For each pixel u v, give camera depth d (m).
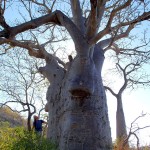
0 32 8.41
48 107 10.37
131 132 13.60
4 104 14.77
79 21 10.03
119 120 15.77
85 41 9.03
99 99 9.30
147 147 13.95
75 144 8.66
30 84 15.54
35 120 10.80
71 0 10.29
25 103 13.84
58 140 9.29
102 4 8.90
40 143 6.74
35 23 9.04
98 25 9.20
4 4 8.07
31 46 11.35
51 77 10.73
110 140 9.15
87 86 8.83
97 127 8.91
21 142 6.62
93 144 8.67
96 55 10.40
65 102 9.54
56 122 9.73
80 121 8.90
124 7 8.49
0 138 7.23
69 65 10.26
